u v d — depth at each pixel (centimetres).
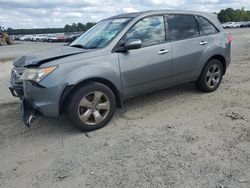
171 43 576
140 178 346
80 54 485
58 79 455
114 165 379
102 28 577
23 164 403
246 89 684
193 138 439
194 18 628
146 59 539
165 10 591
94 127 493
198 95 651
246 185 322
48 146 452
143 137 454
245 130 456
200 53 621
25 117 480
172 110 568
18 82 527
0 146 462
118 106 534
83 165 386
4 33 4312
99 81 499
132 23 537
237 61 1120
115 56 505
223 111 545
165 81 580
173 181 336
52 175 369
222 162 369
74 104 471
